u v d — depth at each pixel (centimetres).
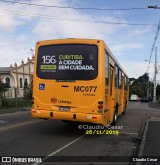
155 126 1580
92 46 1147
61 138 1150
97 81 1129
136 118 2098
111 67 1359
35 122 1623
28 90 3969
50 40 1201
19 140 1080
